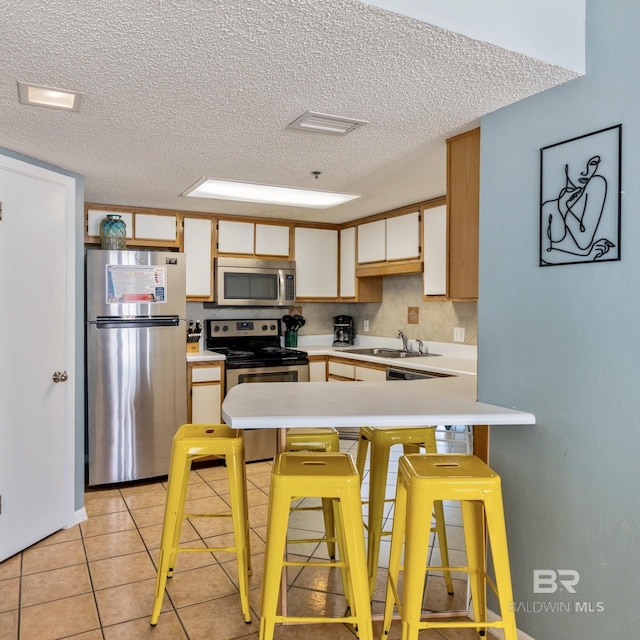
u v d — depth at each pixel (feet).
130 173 10.00
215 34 4.76
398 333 15.66
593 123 5.55
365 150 8.44
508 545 6.56
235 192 11.71
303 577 7.71
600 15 5.48
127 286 12.16
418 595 5.33
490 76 5.66
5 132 7.56
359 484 5.66
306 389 7.89
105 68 5.48
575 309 5.75
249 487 11.96
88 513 10.55
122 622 6.89
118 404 12.09
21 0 4.19
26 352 8.83
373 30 4.69
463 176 7.54
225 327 15.75
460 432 7.33
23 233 8.74
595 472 5.56
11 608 7.20
